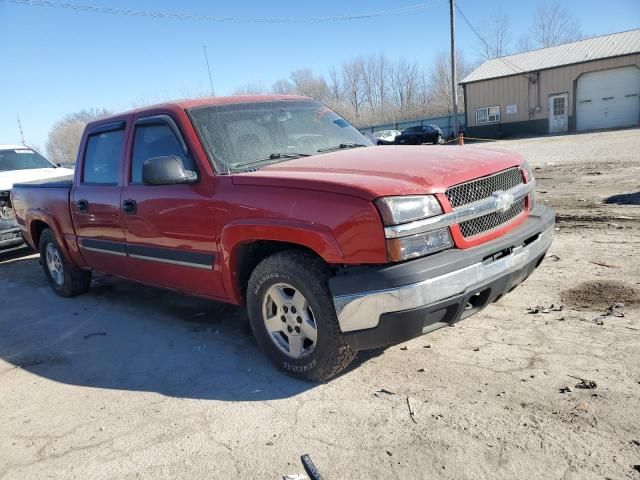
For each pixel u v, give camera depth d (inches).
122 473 116.0
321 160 154.0
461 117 1658.5
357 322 126.7
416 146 173.3
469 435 115.3
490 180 143.0
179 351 178.5
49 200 238.5
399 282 120.3
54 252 254.8
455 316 131.2
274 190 139.6
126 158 189.8
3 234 333.4
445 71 2522.1
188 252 166.2
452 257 126.2
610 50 1336.1
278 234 136.8
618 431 111.0
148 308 228.2
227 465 114.9
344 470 109.1
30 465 122.7
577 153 769.6
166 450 122.4
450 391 133.3
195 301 231.0
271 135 174.6
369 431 121.0
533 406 122.9
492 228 140.6
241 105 180.5
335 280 127.8
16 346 200.4
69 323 219.8
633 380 128.8
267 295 147.8
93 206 205.2
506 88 1456.7
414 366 147.8
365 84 2723.9
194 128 165.5
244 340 181.8
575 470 101.3
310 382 145.9
